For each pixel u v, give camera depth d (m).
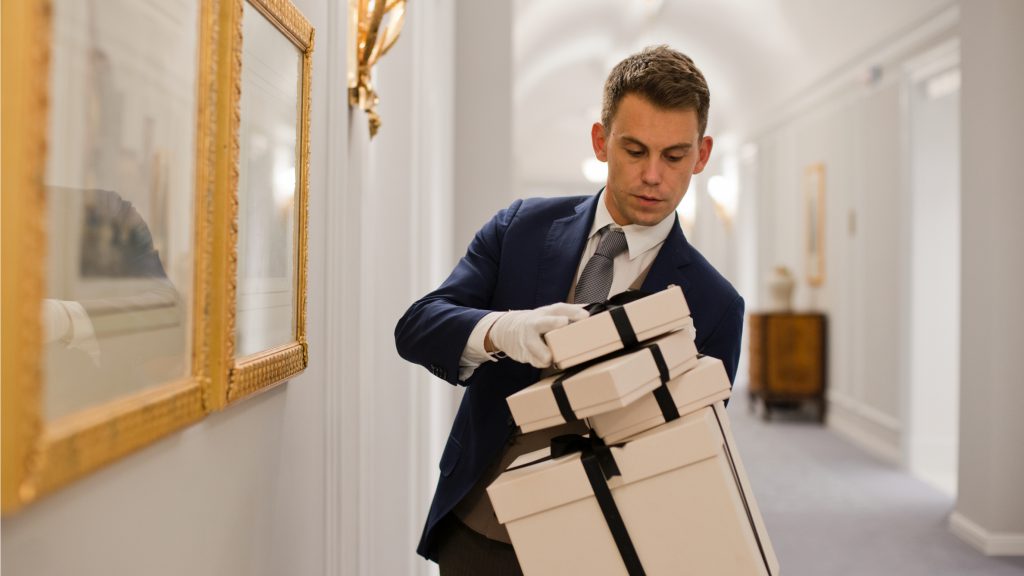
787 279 9.33
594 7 11.30
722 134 13.60
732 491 1.23
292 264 1.27
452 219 5.08
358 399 1.92
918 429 6.89
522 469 1.30
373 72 2.17
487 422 1.58
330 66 1.57
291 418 1.35
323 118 1.52
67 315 0.63
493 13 5.14
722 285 1.64
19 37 0.54
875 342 7.59
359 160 1.88
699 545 1.20
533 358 1.25
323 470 1.58
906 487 6.29
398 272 2.71
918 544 4.89
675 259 1.60
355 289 1.89
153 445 0.81
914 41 6.80
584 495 1.21
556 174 19.03
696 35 11.51
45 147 0.56
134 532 0.77
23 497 0.55
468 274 1.66
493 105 5.15
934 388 6.89
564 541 1.22
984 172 4.75
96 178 0.67
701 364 1.31
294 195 1.26
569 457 1.26
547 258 1.62
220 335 0.91
